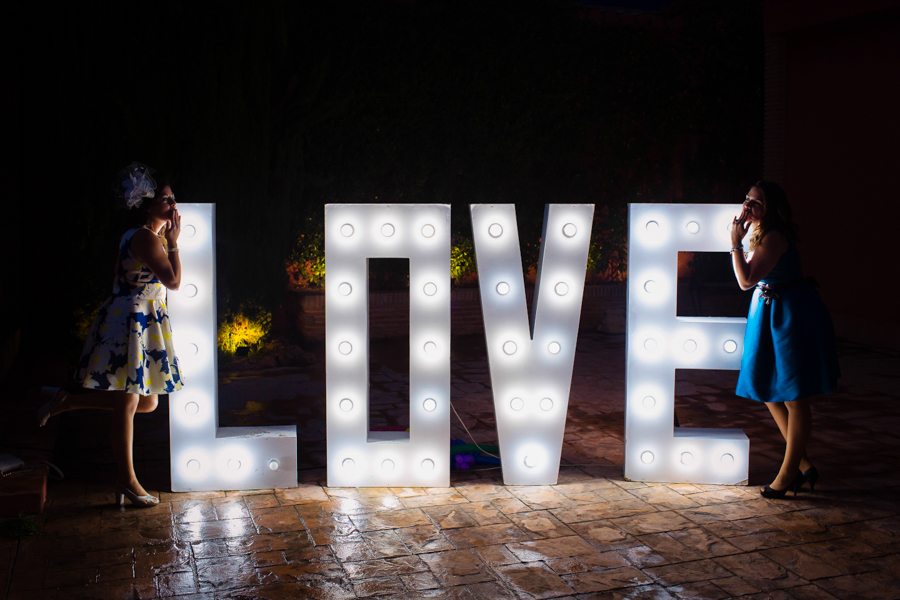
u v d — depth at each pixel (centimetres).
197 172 840
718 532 417
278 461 488
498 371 491
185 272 471
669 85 1183
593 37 1130
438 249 479
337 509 452
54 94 800
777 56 1145
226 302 875
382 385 802
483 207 482
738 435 506
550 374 492
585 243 484
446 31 1059
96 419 652
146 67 811
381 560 379
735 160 1241
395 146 1062
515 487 495
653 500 469
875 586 353
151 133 816
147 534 410
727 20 1208
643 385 500
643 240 490
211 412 480
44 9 798
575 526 426
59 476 498
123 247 429
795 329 445
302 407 707
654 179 1209
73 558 377
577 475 520
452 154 1097
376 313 1071
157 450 570
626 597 341
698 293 1177
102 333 429
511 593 344
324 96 1012
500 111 1103
